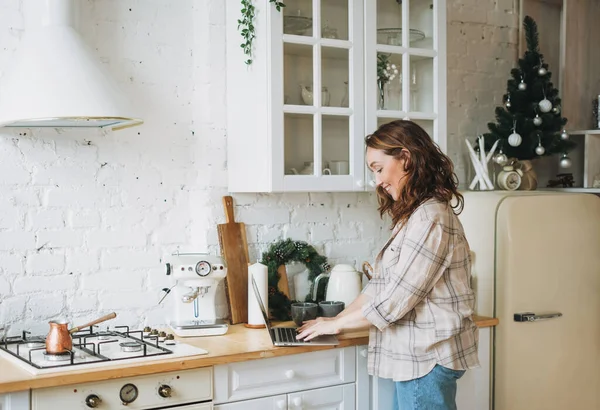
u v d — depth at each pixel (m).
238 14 3.10
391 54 3.22
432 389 2.48
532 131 3.66
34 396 2.22
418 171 2.52
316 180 3.04
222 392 2.56
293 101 3.00
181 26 3.16
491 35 4.02
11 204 2.81
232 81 3.15
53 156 2.88
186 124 3.15
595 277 3.38
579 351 3.35
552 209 3.28
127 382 2.37
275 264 3.24
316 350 2.73
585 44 4.12
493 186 3.73
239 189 3.15
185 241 3.18
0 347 2.63
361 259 3.60
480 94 3.98
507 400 3.17
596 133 3.86
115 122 2.73
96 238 2.98
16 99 2.49
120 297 3.03
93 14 2.95
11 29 2.79
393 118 3.24
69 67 2.53
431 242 2.46
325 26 3.07
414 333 2.52
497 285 3.19
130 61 3.04
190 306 3.01
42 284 2.87
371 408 2.90
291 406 2.71
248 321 3.10
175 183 3.14
